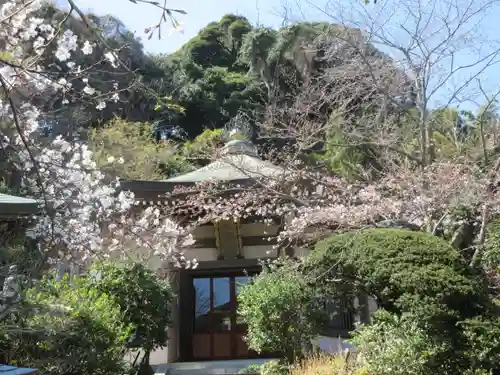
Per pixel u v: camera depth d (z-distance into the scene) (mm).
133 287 8211
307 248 10422
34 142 4309
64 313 5656
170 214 9484
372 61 9555
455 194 7793
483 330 5801
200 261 10875
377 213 8438
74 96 3348
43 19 3627
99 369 5938
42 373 5496
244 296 8227
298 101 10406
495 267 7117
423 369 5660
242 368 9359
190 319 11102
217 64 26234
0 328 5105
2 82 2643
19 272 5457
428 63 9203
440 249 6496
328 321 7922
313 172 10398
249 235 11070
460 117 10914
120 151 15812
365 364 6055
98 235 5555
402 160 9797
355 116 10336
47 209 3711
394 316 6199
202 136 19234
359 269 6656
